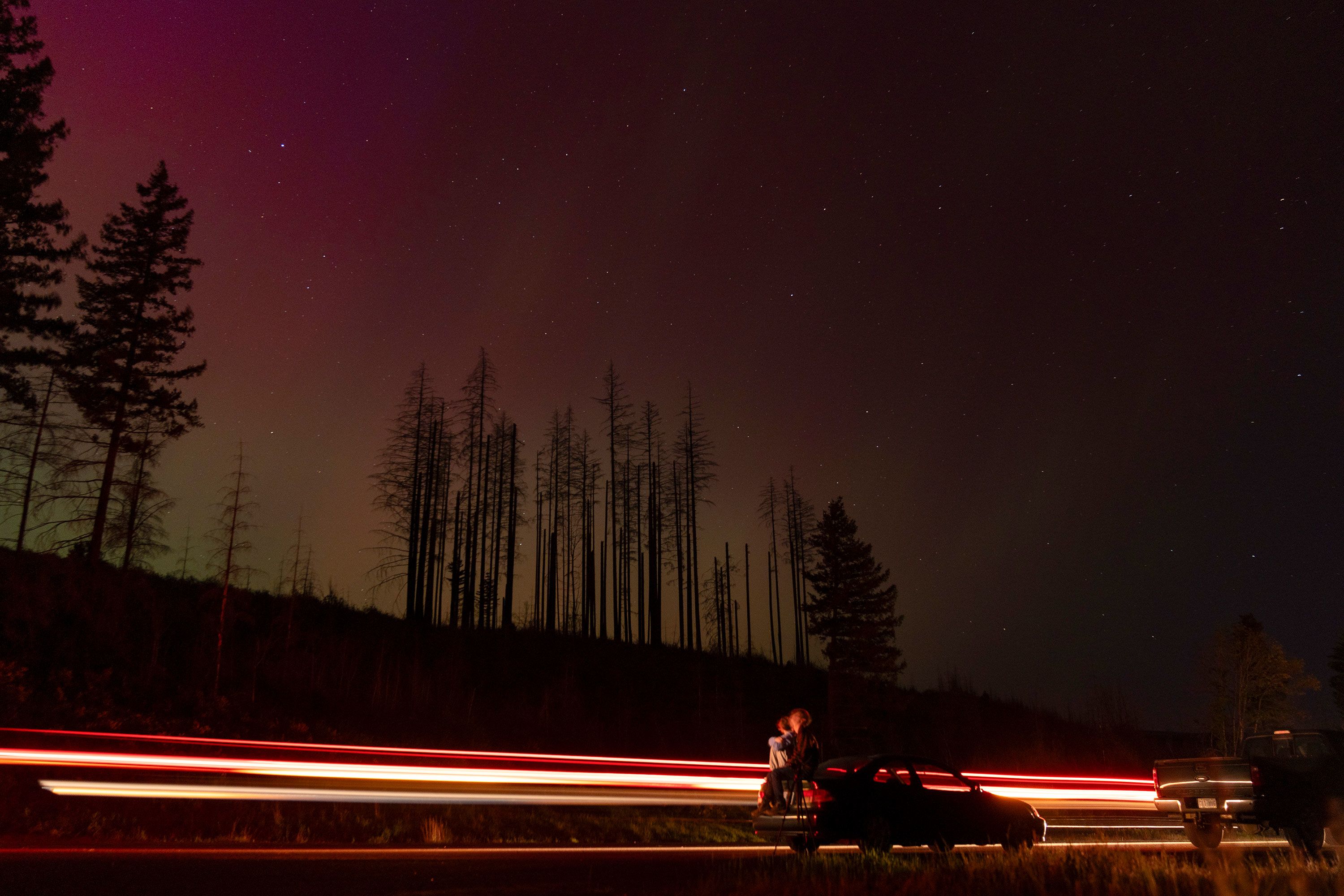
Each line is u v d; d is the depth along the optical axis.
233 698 30.36
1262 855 14.02
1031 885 9.20
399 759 29.72
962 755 48.81
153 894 8.49
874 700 43.62
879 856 11.82
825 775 14.38
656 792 27.03
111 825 13.56
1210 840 16.91
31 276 30.05
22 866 9.68
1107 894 8.79
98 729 24.25
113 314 38.03
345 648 38.62
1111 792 34.53
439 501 55.97
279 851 12.38
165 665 30.98
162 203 39.84
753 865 12.10
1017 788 35.66
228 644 34.56
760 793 14.31
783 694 53.22
